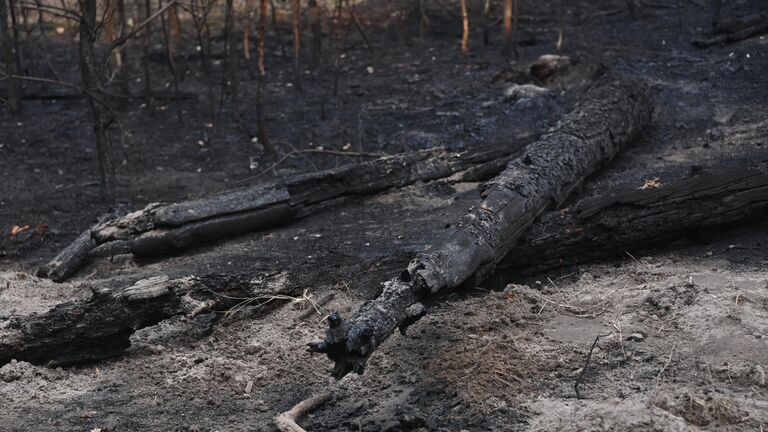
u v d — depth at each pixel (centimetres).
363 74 1291
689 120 1006
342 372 456
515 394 491
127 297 564
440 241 582
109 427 484
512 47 1330
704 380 489
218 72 1314
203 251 772
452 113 1101
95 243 762
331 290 653
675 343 530
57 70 1301
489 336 558
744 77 1120
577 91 1091
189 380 538
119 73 1168
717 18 1299
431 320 586
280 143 1073
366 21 1502
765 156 867
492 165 901
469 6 1538
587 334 555
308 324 608
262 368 550
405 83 1236
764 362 496
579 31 1389
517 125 1048
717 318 541
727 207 689
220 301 618
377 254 704
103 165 930
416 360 537
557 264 668
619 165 901
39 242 847
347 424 478
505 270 658
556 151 771
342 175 850
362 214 841
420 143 1032
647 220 676
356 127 1104
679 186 693
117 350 573
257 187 814
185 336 599
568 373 511
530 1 1561
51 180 1003
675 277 617
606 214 674
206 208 775
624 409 445
